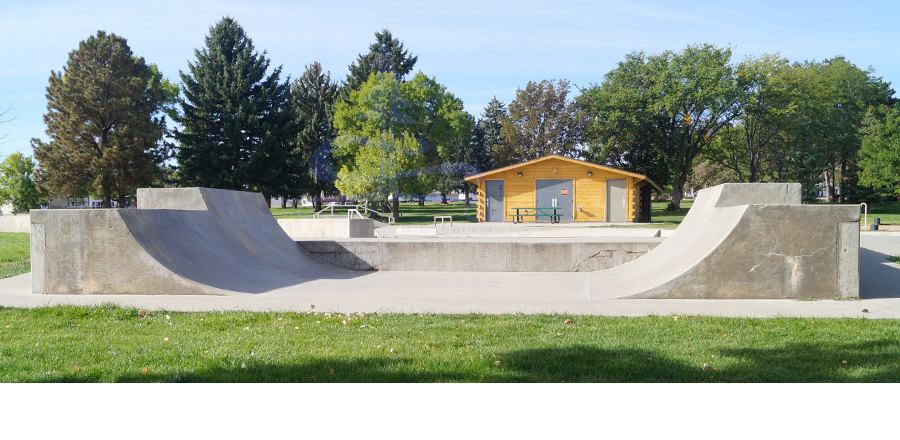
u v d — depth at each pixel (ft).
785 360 13.11
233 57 124.26
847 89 153.69
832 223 21.84
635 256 33.83
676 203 137.90
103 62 116.26
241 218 35.14
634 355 13.66
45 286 25.20
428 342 15.24
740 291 22.44
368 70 130.31
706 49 125.59
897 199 158.51
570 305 21.47
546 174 91.04
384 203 100.07
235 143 116.57
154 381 12.04
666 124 130.82
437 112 108.88
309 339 15.71
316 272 33.45
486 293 25.59
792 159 126.93
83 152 111.14
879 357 13.20
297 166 119.03
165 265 25.12
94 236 25.04
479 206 93.50
